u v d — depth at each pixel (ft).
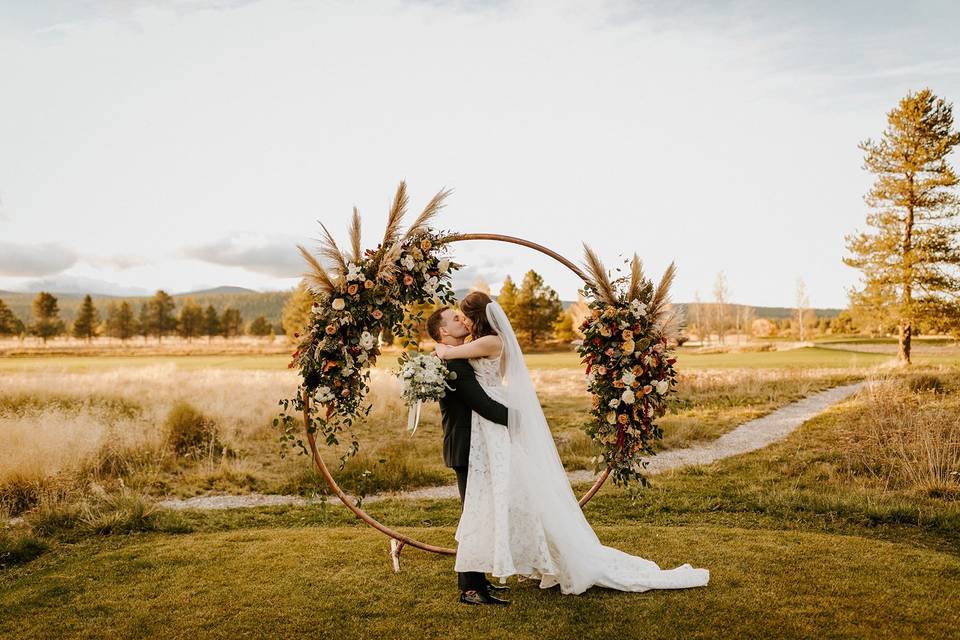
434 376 12.27
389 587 13.47
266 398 49.39
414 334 14.12
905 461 25.44
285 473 30.35
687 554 15.26
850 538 16.87
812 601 12.09
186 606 12.69
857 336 216.54
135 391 52.75
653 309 14.26
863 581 13.14
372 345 13.61
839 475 26.00
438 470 30.83
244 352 178.40
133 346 225.97
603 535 17.31
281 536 18.42
